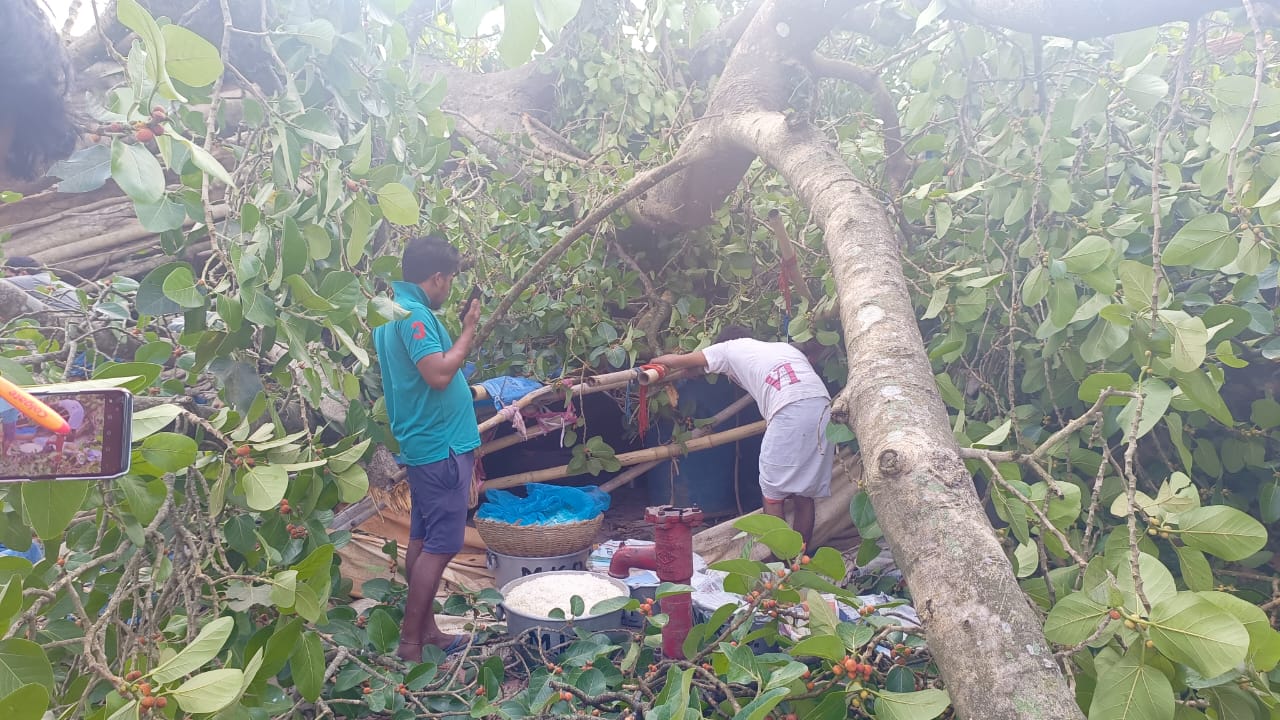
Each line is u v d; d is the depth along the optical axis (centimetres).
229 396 190
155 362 191
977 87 325
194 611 169
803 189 233
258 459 185
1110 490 264
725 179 358
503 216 414
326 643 235
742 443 464
